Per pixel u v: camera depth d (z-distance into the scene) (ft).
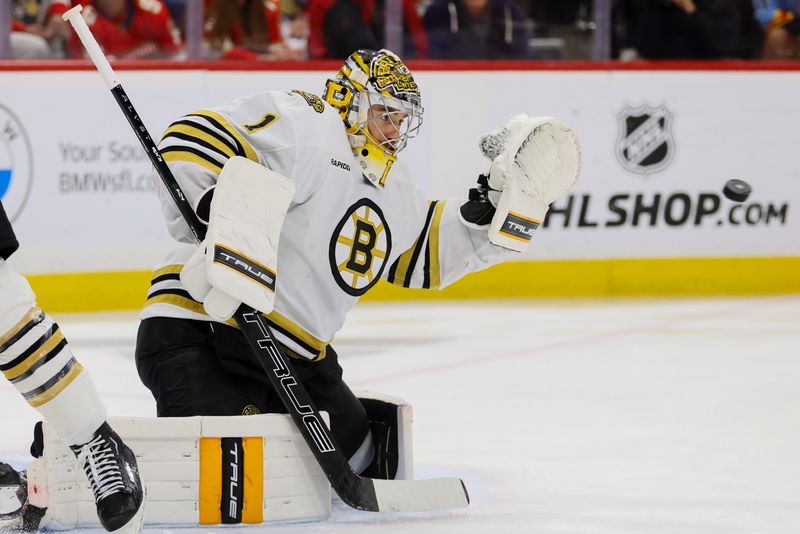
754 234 60.95
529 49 60.08
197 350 23.41
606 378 39.06
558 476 26.37
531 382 38.47
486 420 32.76
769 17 61.36
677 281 60.44
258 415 21.83
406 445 24.59
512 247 25.70
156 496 21.45
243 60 57.72
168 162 22.06
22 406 34.91
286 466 22.04
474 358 43.04
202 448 21.54
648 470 26.89
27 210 54.49
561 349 44.75
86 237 55.16
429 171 58.65
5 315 18.20
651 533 21.58
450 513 23.18
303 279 23.26
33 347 18.38
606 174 59.67
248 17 57.88
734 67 60.44
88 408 18.81
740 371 40.09
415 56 59.31
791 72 60.85
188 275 21.53
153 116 55.98
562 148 25.72
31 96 54.39
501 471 26.89
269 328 22.13
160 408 23.31
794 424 31.99
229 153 22.25
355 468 25.27
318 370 24.20
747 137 60.70
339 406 24.50
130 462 19.11
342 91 23.58
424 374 40.09
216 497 21.59
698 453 28.60
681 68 59.98
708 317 52.49
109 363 42.01
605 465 27.43
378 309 55.57
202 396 22.95
